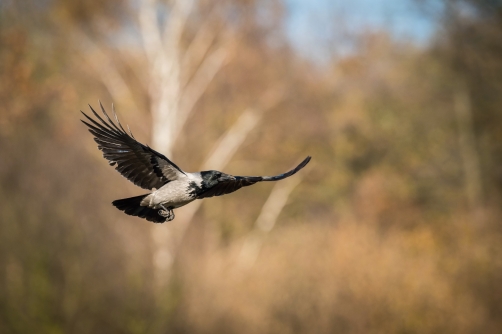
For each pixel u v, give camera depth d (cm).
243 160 2866
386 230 2441
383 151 3444
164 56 2348
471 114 3019
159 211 605
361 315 1914
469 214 2728
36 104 2241
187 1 2345
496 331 1969
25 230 1720
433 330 1898
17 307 1659
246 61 2477
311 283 1978
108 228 1927
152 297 1875
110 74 2436
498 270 2064
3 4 2459
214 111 2614
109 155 599
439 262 2153
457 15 2777
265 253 2275
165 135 2319
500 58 2719
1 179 1788
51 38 2509
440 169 3241
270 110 2636
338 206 3183
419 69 3272
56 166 1909
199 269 2102
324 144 3191
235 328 1934
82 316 1727
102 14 2373
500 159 3059
